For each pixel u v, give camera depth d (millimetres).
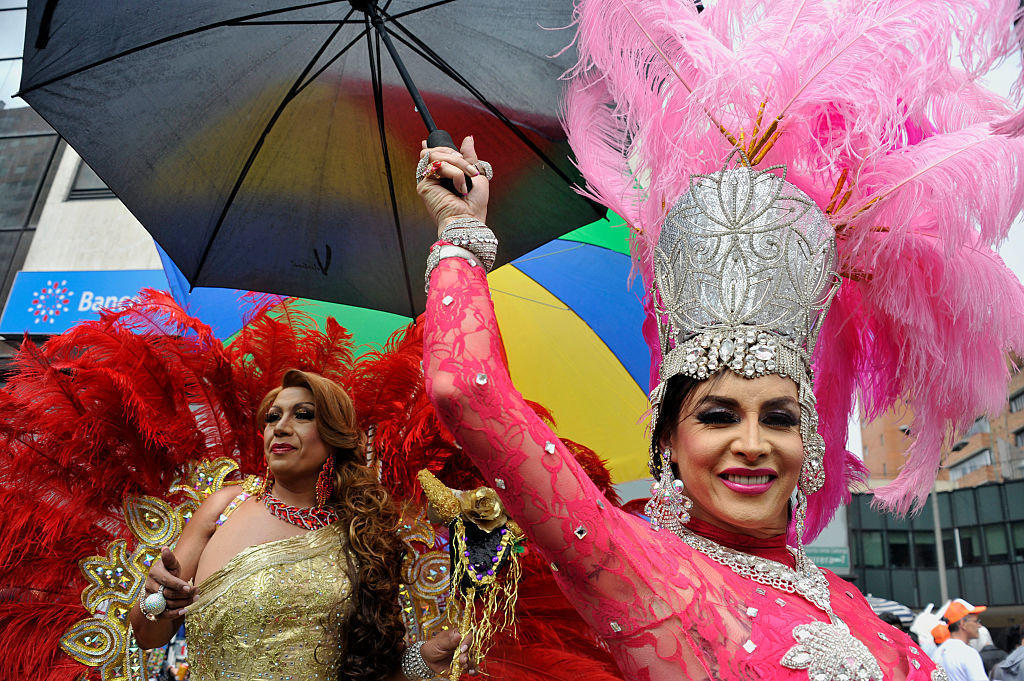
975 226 1525
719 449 1256
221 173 2801
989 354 1581
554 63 2730
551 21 2742
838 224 1519
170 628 2625
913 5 1491
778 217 1341
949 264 1529
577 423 3998
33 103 2602
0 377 2828
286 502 2670
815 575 1310
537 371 3986
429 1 2650
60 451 2789
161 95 2695
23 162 10070
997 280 1544
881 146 1492
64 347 2896
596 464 3031
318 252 2936
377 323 3951
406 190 2889
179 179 2773
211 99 2721
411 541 2789
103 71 2652
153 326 3094
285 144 2797
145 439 2867
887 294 1572
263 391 3117
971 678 6113
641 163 1614
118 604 2764
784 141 1540
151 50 2662
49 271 9172
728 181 1381
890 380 1723
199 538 2645
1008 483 15406
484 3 2695
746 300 1302
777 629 1146
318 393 2666
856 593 1396
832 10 1585
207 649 2402
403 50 2680
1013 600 15430
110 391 2809
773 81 1529
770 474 1262
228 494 2742
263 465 3092
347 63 2695
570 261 3902
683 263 1374
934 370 1614
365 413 3076
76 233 9688
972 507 15977
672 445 1346
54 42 2617
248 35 2664
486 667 2465
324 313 3859
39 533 2717
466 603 1517
